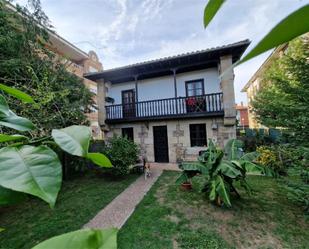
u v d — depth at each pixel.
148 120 9.69
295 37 0.26
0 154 0.44
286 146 4.32
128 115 10.84
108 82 11.29
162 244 3.12
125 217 4.12
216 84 9.38
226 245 3.05
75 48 12.64
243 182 4.61
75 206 4.88
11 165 0.41
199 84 9.76
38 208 4.84
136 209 4.47
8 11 5.60
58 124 5.52
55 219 4.21
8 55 5.31
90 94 7.93
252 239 3.17
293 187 3.88
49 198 0.37
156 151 9.84
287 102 4.19
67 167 7.34
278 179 4.70
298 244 3.01
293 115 4.07
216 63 8.63
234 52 7.77
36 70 5.61
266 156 6.54
